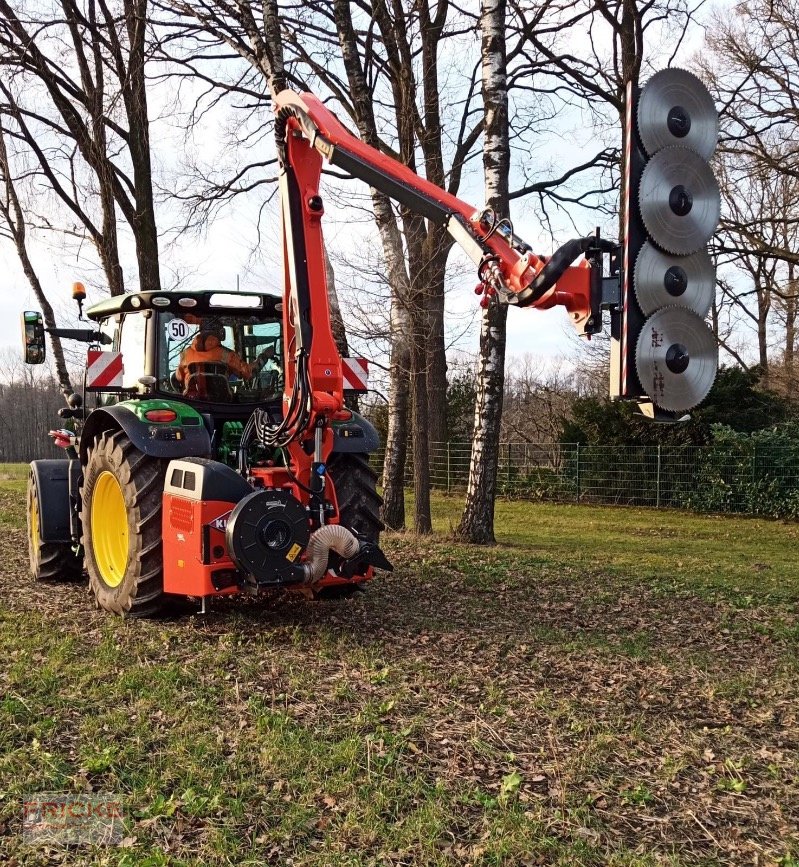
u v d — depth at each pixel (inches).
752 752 150.7
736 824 123.6
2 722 153.9
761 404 758.5
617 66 583.2
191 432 230.5
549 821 121.9
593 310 162.1
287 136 214.1
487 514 432.8
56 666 185.9
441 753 144.6
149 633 219.3
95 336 300.0
